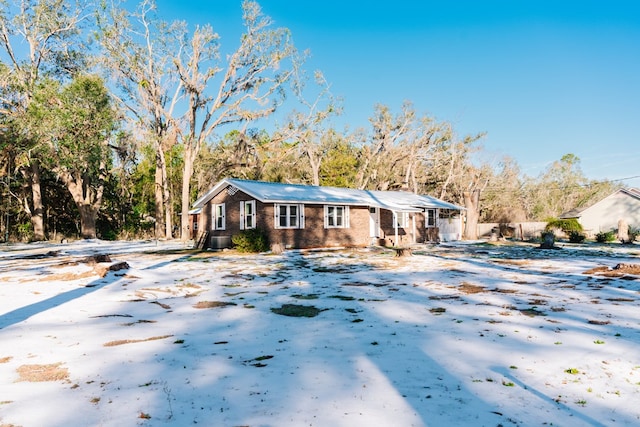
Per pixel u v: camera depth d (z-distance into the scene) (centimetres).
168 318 640
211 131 3203
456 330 539
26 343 497
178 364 418
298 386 356
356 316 638
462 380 367
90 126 2812
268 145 3788
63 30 3219
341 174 4641
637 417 295
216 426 284
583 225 3762
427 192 5497
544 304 702
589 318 595
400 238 2656
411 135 4603
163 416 300
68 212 4069
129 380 375
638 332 516
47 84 2672
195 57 3003
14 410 312
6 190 3384
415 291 862
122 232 4147
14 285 956
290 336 528
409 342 489
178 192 4628
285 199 2022
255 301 774
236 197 2134
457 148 4766
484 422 287
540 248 2161
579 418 293
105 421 294
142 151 3325
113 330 564
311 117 3894
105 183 3922
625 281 927
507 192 5519
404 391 343
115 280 1029
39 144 2717
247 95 3259
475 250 2050
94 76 2816
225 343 498
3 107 2897
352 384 359
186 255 1834
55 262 1538
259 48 3077
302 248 2109
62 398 335
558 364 406
